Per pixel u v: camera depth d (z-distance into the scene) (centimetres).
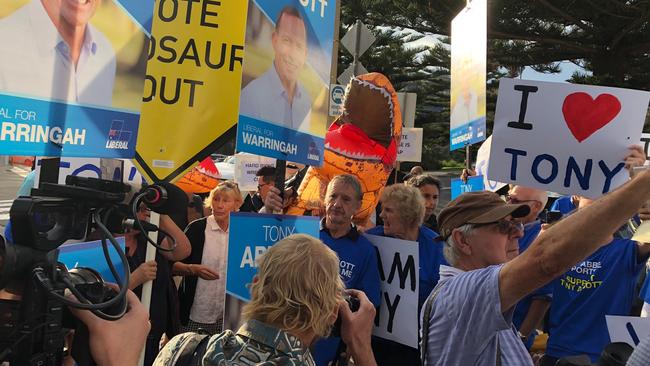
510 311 167
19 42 148
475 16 508
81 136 170
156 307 326
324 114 295
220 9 251
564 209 454
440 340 179
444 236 209
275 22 241
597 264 318
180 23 245
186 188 537
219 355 151
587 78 1770
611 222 144
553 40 1698
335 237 289
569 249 148
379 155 357
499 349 172
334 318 169
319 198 354
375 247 292
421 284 301
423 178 498
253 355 151
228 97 253
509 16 1606
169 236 147
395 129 362
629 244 314
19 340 116
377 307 287
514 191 359
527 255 158
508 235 200
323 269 161
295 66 260
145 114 241
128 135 189
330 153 349
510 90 252
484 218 193
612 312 312
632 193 141
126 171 295
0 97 143
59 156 161
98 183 133
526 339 342
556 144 249
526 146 251
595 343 314
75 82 167
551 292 338
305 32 267
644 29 1573
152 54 242
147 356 324
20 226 115
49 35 157
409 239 307
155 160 242
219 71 252
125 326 126
